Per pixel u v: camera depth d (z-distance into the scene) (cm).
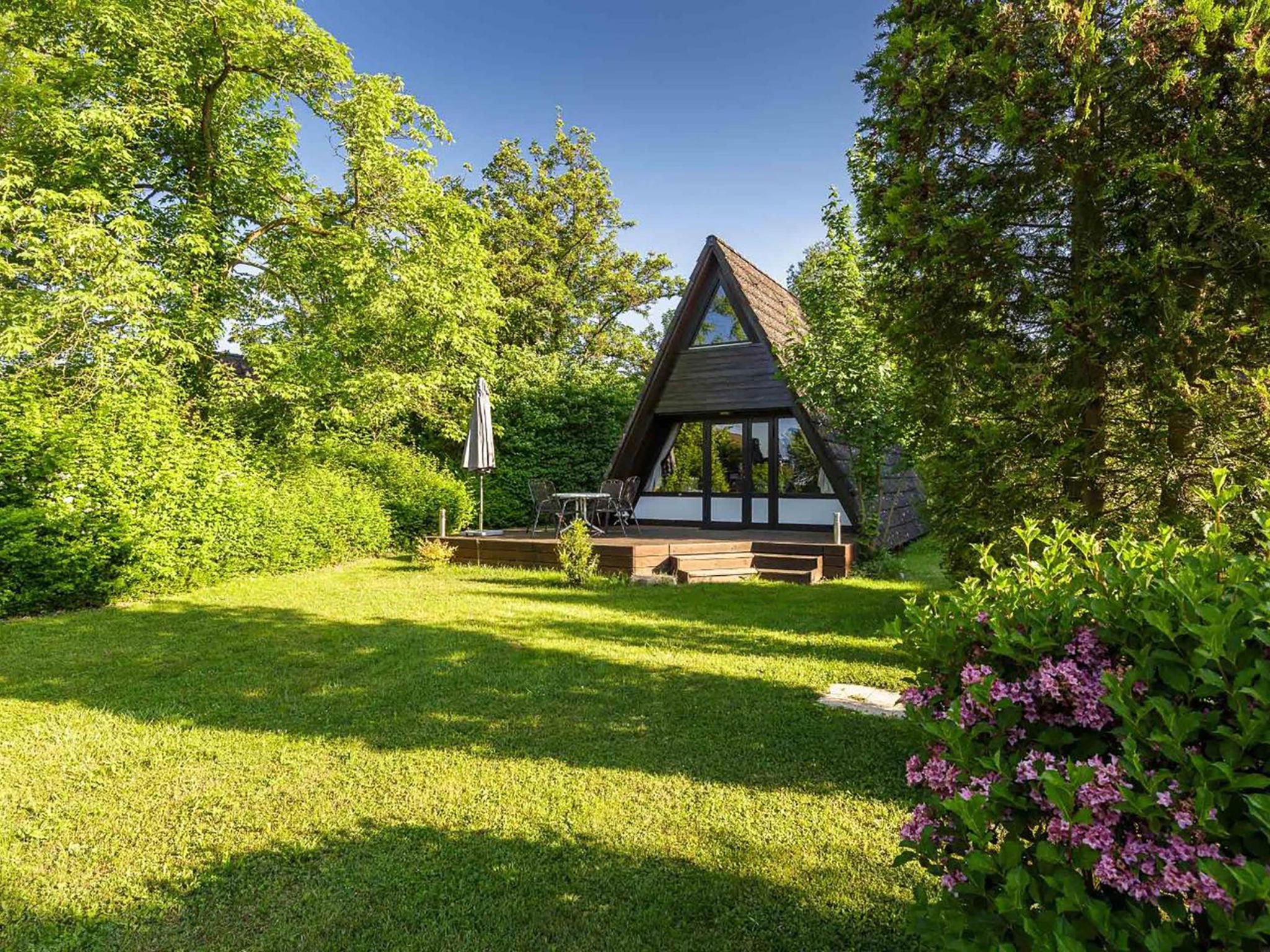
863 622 725
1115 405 471
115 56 1191
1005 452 486
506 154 2719
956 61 477
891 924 252
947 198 504
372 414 1455
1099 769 147
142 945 244
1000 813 165
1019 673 191
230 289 1390
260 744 414
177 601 849
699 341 1402
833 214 1099
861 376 1045
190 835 314
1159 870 137
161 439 938
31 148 1155
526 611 793
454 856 296
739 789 352
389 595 900
